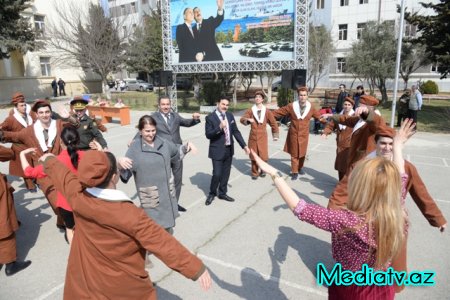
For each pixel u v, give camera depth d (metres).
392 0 31.94
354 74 25.94
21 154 3.71
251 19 14.47
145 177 3.67
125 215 1.99
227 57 15.28
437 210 3.09
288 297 3.46
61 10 30.36
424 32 17.19
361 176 1.93
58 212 4.42
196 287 3.63
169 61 16.72
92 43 24.72
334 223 1.97
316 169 8.28
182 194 6.56
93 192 2.05
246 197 6.38
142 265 2.18
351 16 34.28
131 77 46.72
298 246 4.51
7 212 3.76
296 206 2.11
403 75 22.16
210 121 5.86
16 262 4.05
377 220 1.88
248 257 4.23
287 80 12.51
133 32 28.25
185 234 4.86
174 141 5.70
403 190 2.61
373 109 4.30
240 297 3.46
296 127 7.25
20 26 24.41
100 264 2.07
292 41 13.86
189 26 15.84
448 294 3.47
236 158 9.46
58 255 4.34
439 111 18.58
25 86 29.89
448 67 16.59
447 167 8.28
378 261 1.94
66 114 5.17
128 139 11.93
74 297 2.15
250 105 22.45
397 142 2.76
